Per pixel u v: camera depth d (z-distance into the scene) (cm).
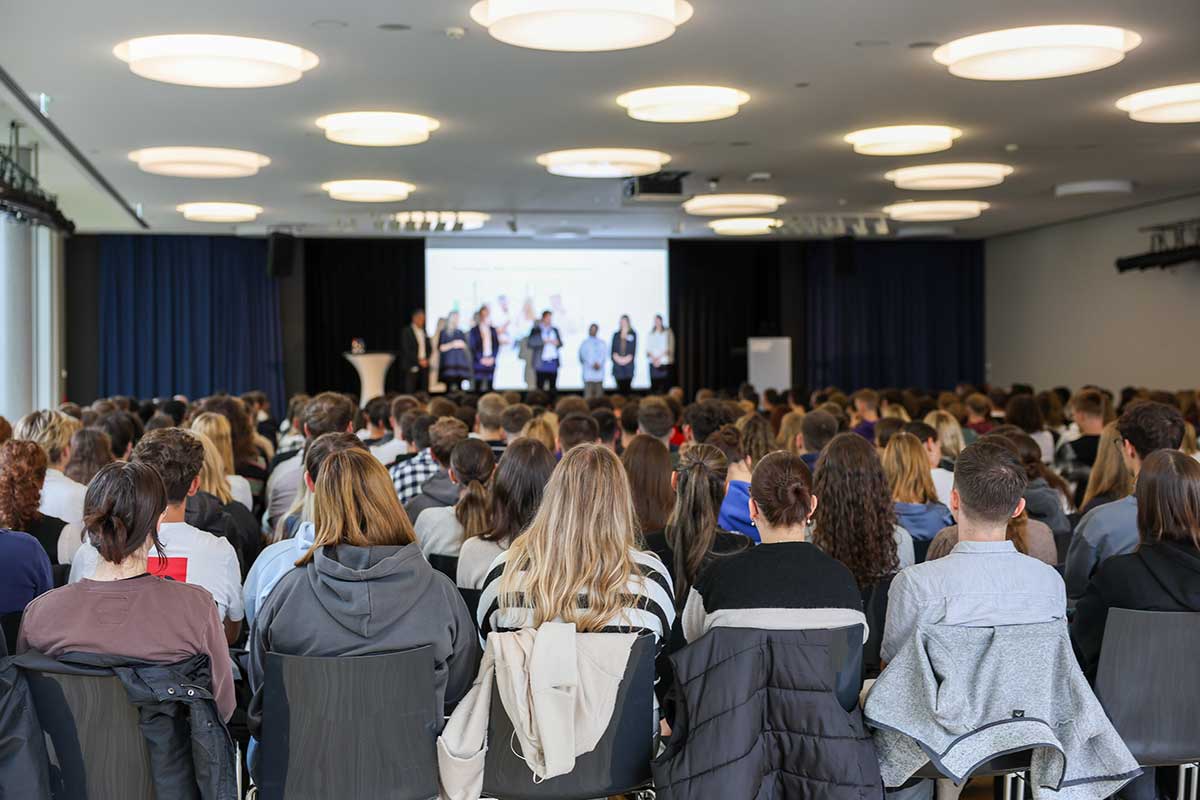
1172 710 326
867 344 2103
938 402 983
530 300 1961
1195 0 638
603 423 660
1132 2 641
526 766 294
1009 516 311
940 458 630
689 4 640
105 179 1302
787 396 1261
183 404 951
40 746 270
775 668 290
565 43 673
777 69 796
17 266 1345
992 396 1120
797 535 314
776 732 292
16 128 1078
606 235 1950
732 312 2122
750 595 296
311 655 294
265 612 301
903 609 308
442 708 302
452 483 496
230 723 368
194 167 1136
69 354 1903
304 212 1620
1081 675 305
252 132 1031
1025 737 293
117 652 275
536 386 1908
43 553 351
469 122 988
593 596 297
